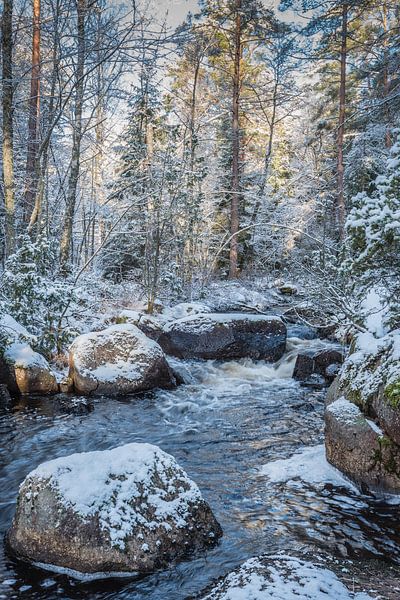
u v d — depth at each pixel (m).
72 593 3.25
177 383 9.63
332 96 27.53
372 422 4.84
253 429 6.85
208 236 21.19
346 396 5.43
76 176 12.81
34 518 3.58
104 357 8.85
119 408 7.88
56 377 9.03
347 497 4.62
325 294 8.51
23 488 3.81
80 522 3.44
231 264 23.45
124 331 9.30
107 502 3.55
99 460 3.87
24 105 15.55
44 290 9.58
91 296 12.92
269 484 4.95
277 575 2.76
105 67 11.73
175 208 14.05
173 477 3.88
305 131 31.84
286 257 23.66
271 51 28.34
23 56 15.67
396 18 21.11
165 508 3.66
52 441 6.37
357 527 4.09
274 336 11.76
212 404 8.21
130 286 16.25
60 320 9.91
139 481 3.72
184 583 3.32
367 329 7.29
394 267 6.28
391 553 3.70
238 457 5.76
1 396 7.88
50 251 11.31
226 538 3.88
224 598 2.57
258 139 30.45
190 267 18.61
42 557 3.49
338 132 21.27
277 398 8.61
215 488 4.87
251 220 25.17
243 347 11.47
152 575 3.38
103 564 3.35
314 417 7.40
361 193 6.31
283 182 27.72
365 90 23.67
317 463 5.38
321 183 25.83
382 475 4.59
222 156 26.08
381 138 22.53
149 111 18.42
